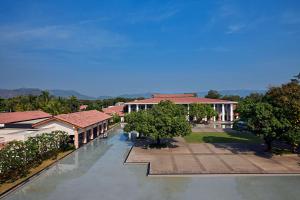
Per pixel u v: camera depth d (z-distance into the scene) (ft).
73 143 102.12
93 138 121.70
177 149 92.27
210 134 130.93
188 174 61.46
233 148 93.20
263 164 70.33
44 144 76.95
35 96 236.02
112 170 66.85
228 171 63.57
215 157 79.05
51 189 53.36
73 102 230.48
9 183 56.39
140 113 99.09
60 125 98.17
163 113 94.58
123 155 84.84
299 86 81.00
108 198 48.32
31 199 48.42
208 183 56.29
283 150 88.07
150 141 111.45
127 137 125.49
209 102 215.31
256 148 92.73
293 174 61.46
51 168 69.31
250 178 59.52
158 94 269.64
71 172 65.36
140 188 53.36
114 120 192.85
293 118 72.95
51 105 187.01
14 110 194.80
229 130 147.64
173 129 93.15
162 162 73.00
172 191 51.60
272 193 50.47
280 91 81.10
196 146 97.86
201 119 197.06
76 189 53.16
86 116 126.00
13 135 82.79
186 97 242.78
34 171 65.46
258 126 79.36
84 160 78.18
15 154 59.77
